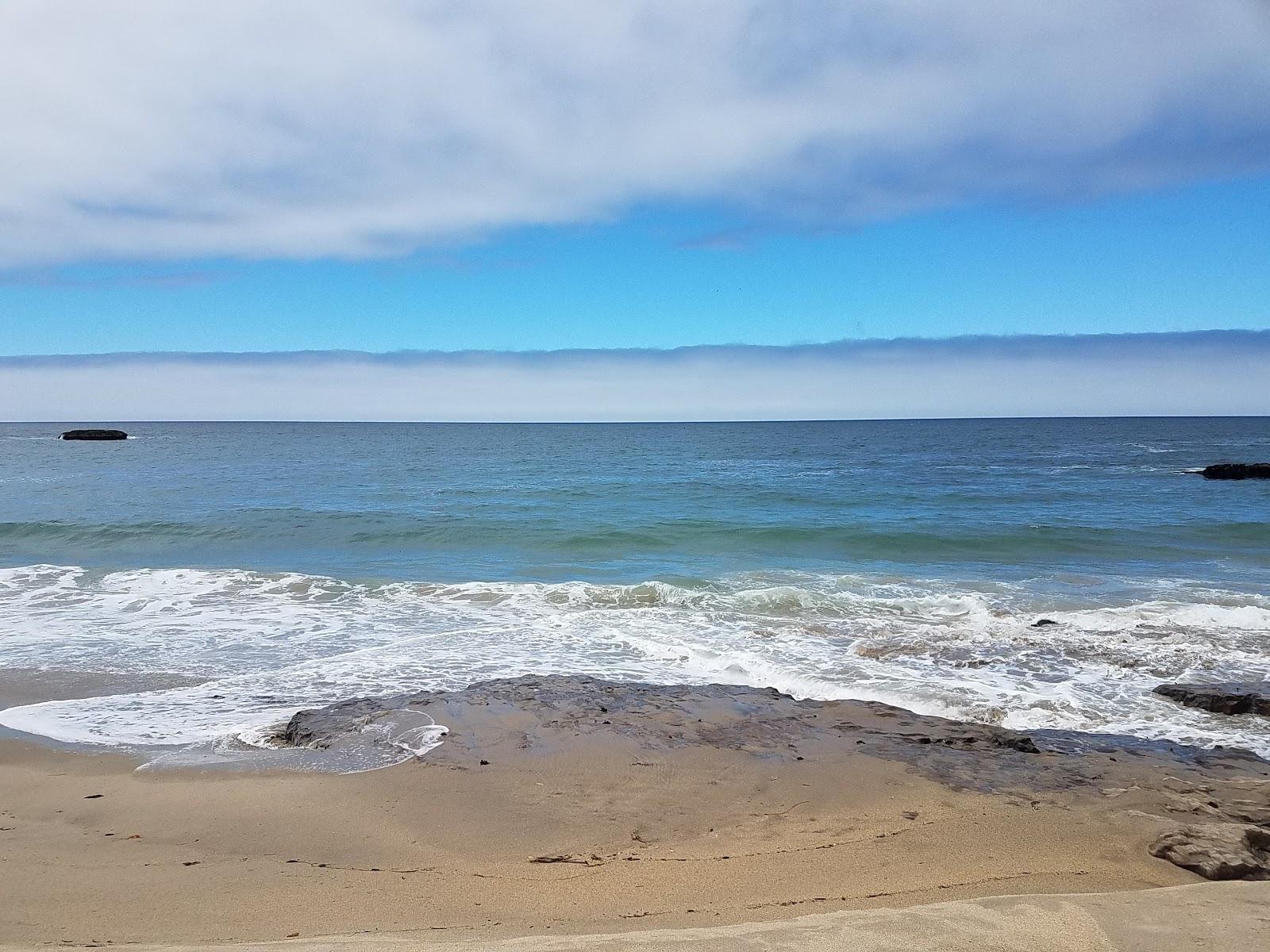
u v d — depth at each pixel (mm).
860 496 31047
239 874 5066
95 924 4285
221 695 9117
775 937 3828
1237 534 21812
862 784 6637
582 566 18031
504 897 4734
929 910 4160
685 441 96250
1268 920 3994
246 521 23141
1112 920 4004
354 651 11133
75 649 11109
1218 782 6672
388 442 93375
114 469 46031
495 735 7598
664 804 6258
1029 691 9312
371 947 3766
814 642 11453
